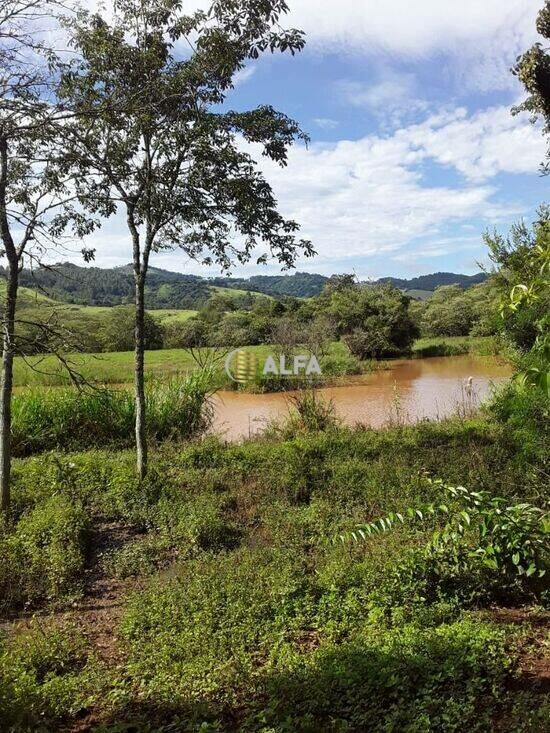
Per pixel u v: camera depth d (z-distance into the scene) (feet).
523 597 16.31
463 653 12.39
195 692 12.82
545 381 8.43
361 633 14.64
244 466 31.09
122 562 21.98
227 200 26.08
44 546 21.83
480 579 16.48
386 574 17.46
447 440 33.86
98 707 12.88
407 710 10.79
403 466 29.60
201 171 25.58
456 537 16.84
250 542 23.45
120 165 23.00
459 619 15.02
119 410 38.65
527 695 10.70
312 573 19.34
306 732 10.54
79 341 20.53
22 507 25.50
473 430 34.27
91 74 23.66
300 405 40.29
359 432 36.60
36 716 12.03
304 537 23.30
